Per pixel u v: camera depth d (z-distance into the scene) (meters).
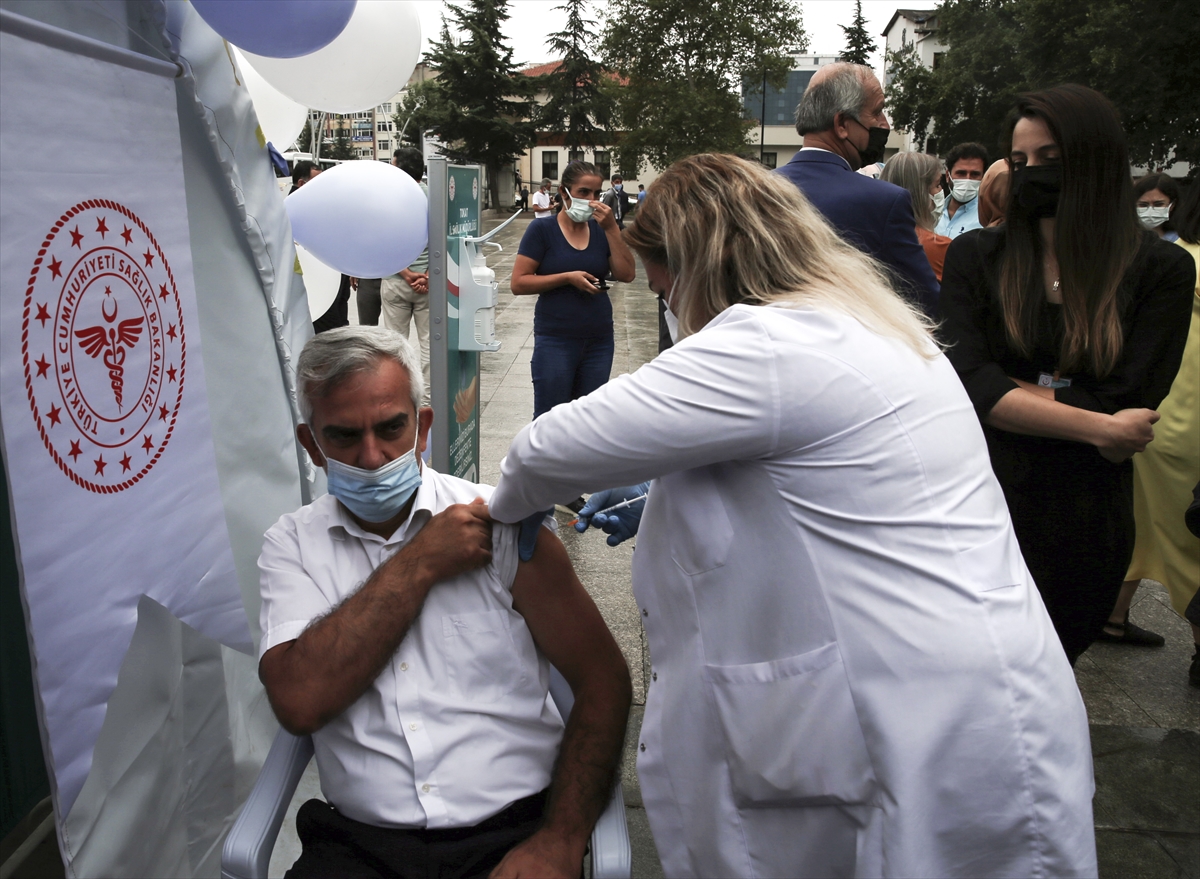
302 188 2.89
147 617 1.83
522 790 1.65
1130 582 3.39
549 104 60.75
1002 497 1.42
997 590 1.30
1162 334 1.95
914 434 1.30
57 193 1.39
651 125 36.88
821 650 1.32
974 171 5.02
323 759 1.64
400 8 2.37
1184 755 2.79
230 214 2.11
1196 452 3.12
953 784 1.26
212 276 2.07
